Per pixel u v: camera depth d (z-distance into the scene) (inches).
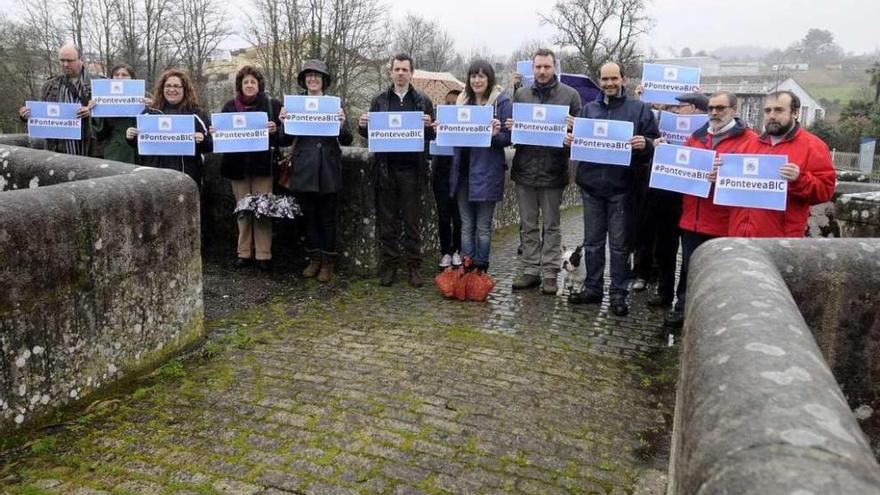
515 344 199.2
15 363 133.0
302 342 195.3
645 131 226.7
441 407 154.6
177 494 116.3
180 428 140.8
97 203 150.5
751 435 41.8
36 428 137.9
